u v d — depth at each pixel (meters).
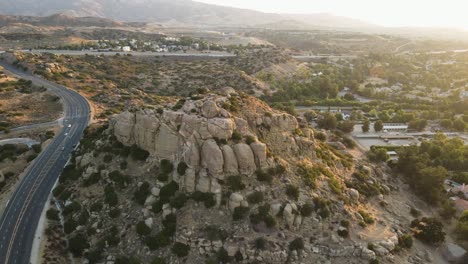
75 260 75.69
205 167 80.44
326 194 86.62
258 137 89.12
